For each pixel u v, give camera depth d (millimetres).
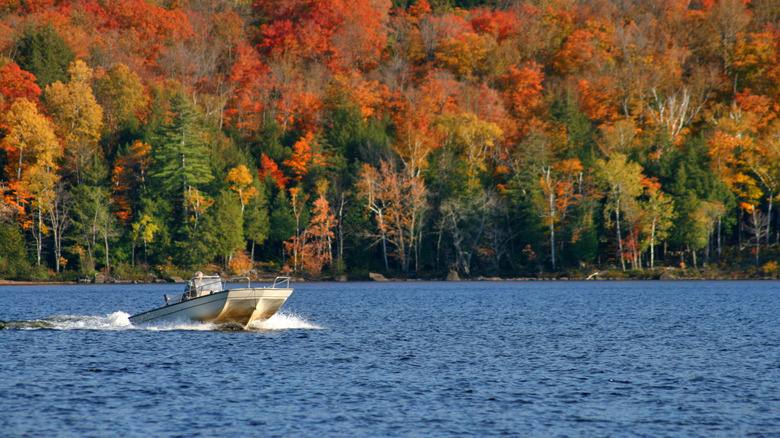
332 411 72125
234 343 115125
